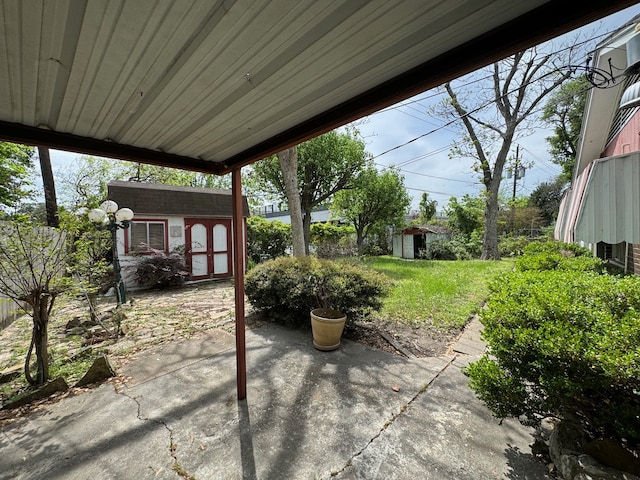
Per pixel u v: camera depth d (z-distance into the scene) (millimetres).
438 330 4227
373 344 3799
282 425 2197
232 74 1402
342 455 1890
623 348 1471
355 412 2340
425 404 2432
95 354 3555
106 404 2510
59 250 3125
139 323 4840
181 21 1066
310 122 1942
